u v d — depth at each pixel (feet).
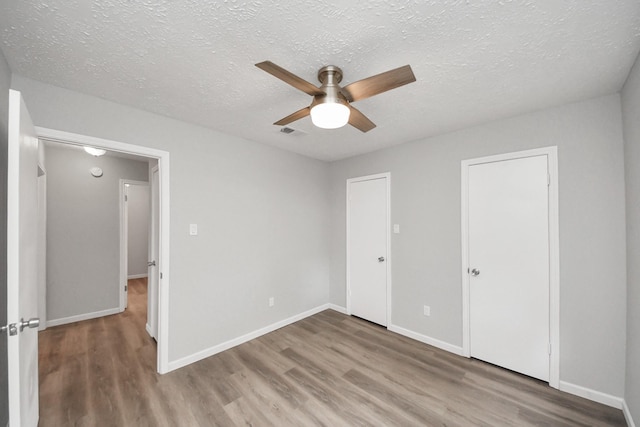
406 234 10.16
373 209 11.39
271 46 4.64
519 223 7.56
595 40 4.46
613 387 6.22
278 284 10.86
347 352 8.84
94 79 5.75
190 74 5.55
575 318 6.69
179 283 7.98
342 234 12.69
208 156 8.68
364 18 3.98
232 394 6.68
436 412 6.09
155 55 4.91
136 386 6.97
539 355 7.22
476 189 8.37
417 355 8.64
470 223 8.49
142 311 12.85
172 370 7.73
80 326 10.96
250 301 9.85
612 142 6.28
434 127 8.52
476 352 8.36
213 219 8.80
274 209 10.74
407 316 10.09
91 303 11.93
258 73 5.52
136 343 9.43
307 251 12.12
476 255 8.36
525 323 7.45
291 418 5.90
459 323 8.71
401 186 10.34
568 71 5.39
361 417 5.93
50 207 11.13
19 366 3.67
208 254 8.66
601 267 6.38
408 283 10.07
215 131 8.86
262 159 10.31
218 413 6.03
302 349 9.05
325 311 12.81
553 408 6.19
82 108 6.33
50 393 6.64
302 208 11.93
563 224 6.87
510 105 6.93
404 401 6.45
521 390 6.84
